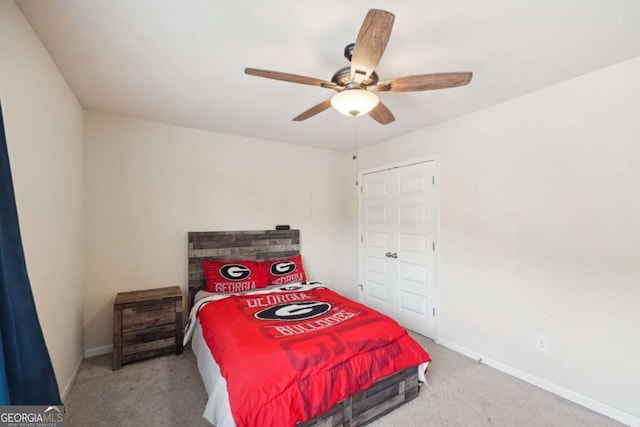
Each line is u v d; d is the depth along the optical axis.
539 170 2.21
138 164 2.85
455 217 2.82
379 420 1.81
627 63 1.81
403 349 1.98
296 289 3.03
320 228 4.11
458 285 2.78
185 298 3.08
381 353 1.87
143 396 2.03
